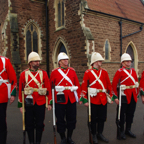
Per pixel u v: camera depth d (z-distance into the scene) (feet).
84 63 32.12
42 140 12.51
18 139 12.67
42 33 43.01
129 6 45.93
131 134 12.78
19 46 39.11
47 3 42.86
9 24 36.73
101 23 35.35
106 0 39.55
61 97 11.07
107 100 11.87
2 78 10.28
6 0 39.14
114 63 38.32
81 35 32.42
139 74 44.98
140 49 44.88
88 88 11.44
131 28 41.96
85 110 20.56
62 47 40.19
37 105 10.46
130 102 12.67
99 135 12.26
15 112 19.90
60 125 11.25
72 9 34.37
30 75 10.53
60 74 11.33
